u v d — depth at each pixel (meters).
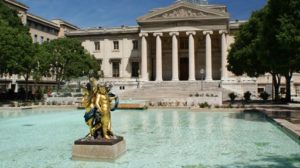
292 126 18.86
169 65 80.69
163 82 69.44
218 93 45.59
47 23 89.25
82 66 64.44
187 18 71.38
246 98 52.69
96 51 86.50
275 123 22.52
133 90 63.69
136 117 30.91
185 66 80.31
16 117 31.50
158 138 17.92
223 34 70.31
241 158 12.77
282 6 29.56
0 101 52.53
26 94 56.78
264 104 43.94
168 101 48.66
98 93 13.12
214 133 19.67
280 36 28.25
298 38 27.36
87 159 12.59
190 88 63.50
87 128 22.75
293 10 29.05
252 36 51.75
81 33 87.19
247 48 49.25
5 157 13.35
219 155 13.38
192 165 11.76
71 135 19.41
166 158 12.88
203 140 17.12
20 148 15.27
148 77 76.12
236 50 54.06
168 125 24.09
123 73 84.88
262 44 32.00
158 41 73.38
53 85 84.69
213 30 70.62
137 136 18.69
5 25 48.53
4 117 31.50
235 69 55.25
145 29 74.19
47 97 54.59
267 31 31.09
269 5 30.88
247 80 63.19
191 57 71.56
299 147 14.80
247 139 17.22
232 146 15.30
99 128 13.25
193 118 29.39
